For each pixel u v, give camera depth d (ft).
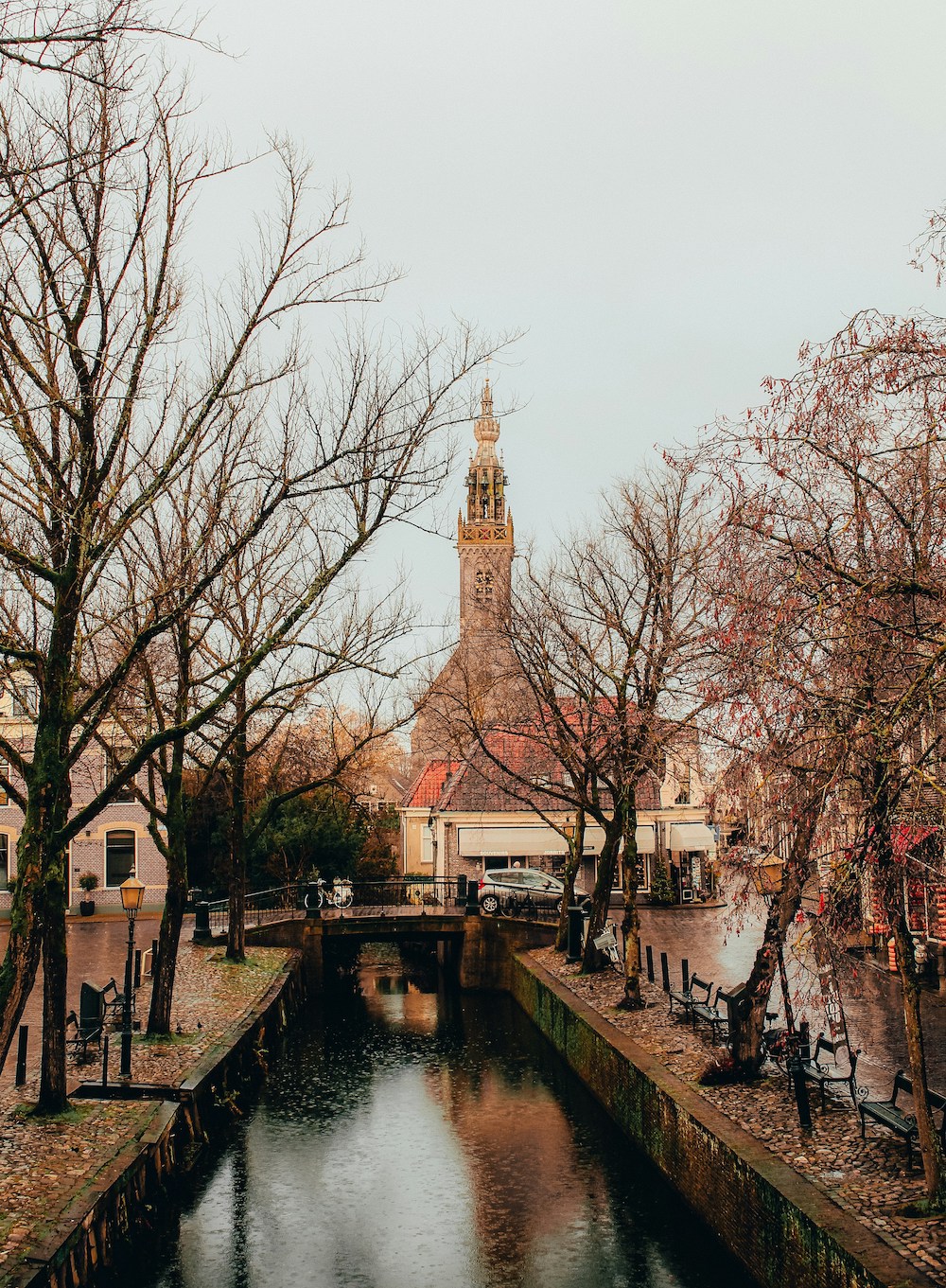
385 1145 67.72
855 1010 76.79
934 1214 38.96
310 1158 65.21
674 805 157.07
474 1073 86.89
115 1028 77.36
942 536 39.99
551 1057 92.43
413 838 200.44
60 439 48.93
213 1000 90.94
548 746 98.07
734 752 45.21
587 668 100.37
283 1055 93.66
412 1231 53.88
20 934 40.47
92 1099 58.95
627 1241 52.13
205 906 124.88
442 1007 118.73
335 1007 120.26
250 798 159.53
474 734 102.78
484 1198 58.18
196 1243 52.54
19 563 49.06
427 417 51.03
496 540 279.69
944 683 36.94
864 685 38.32
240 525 71.31
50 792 42.96
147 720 77.56
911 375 38.75
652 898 154.51
